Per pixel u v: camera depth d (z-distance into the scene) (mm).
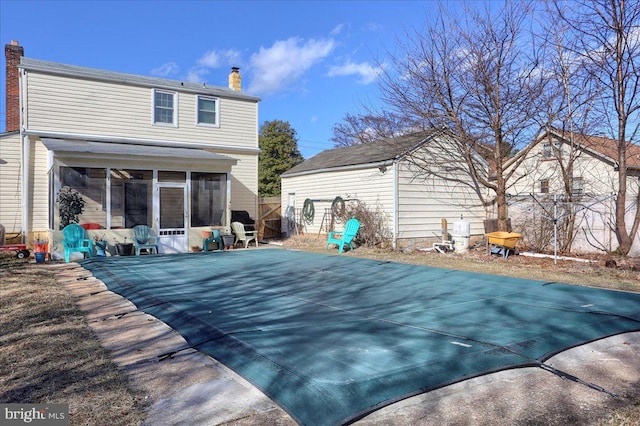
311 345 3859
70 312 5664
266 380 3139
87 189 11656
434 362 3381
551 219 11633
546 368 3568
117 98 14328
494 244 12039
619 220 11492
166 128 15219
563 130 12977
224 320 4844
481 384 3336
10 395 3148
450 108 13523
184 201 13195
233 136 16656
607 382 3432
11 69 14320
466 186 15477
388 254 12477
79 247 11094
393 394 2875
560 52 12141
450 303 5809
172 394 3189
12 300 6348
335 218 15750
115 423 2746
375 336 4168
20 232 13000
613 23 10727
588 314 5078
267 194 36438
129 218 12289
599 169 15797
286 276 8297
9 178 12930
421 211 14242
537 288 6922
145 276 8180
